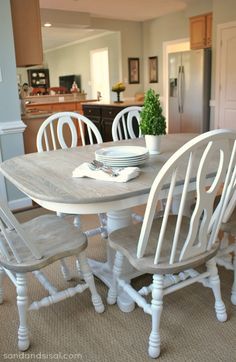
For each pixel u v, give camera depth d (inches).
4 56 117.2
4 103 120.2
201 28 248.2
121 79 320.5
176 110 248.8
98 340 64.1
